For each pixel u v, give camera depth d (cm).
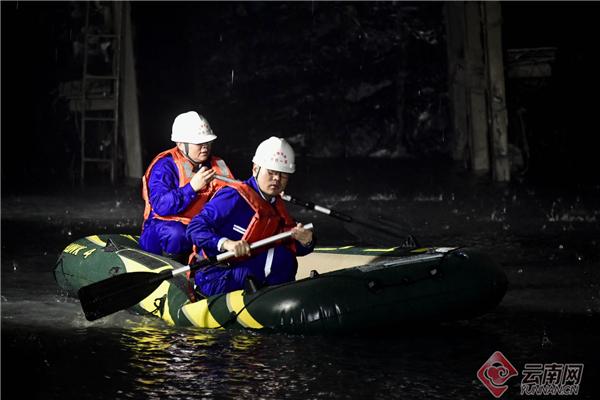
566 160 4516
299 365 1274
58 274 1780
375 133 5603
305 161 5175
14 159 4438
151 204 1686
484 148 4256
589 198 3303
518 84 4478
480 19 4128
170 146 5375
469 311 1462
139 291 1470
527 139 4562
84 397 1163
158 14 5619
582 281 1867
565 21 4916
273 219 1509
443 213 2956
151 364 1289
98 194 3562
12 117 4475
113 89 4266
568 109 4616
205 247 1485
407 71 5712
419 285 1429
